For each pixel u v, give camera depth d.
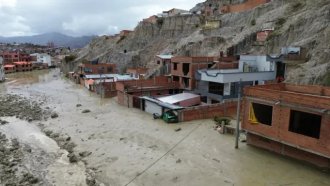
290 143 26.67
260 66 56.56
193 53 89.56
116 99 65.44
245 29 85.88
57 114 53.12
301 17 70.38
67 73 132.62
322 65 48.28
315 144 24.69
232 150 30.58
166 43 118.25
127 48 134.25
